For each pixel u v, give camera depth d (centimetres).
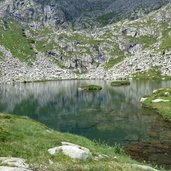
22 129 4056
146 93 15600
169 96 10994
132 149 5188
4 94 16962
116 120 8112
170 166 4231
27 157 2795
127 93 16050
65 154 3038
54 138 3881
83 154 3064
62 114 9631
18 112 10250
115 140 5928
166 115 8212
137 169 2983
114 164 2994
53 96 15650
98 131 6862
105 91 17838
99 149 4066
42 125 5088
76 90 19312
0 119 4697
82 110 10338
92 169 2617
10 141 3312
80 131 6938
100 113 9494
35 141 3453
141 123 7494
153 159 4572
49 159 2814
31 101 13500
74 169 2534
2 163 2377
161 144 5484
